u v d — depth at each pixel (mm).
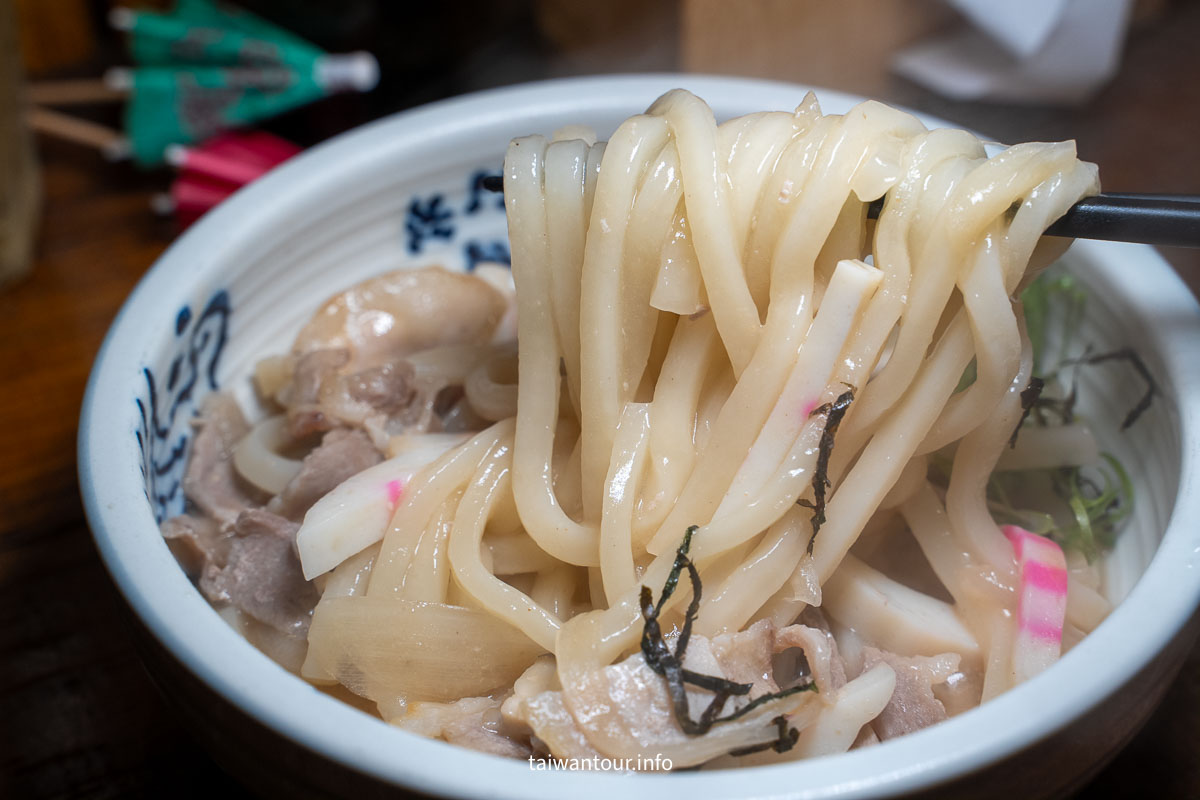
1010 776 217
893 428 260
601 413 260
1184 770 279
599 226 254
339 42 468
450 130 334
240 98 426
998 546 274
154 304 285
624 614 250
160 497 286
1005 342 253
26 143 413
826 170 250
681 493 262
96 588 318
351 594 272
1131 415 289
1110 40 439
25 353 378
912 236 253
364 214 333
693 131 255
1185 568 235
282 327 328
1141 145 445
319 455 290
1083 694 219
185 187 414
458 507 273
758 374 255
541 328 264
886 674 255
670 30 459
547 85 344
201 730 235
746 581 257
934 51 473
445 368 319
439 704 262
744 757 246
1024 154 249
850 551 284
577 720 240
